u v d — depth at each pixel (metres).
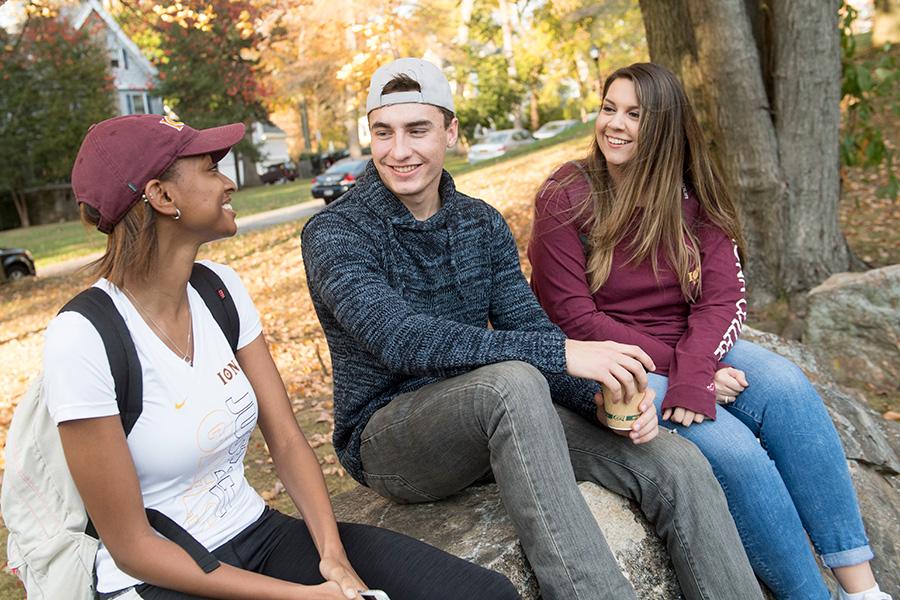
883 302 4.96
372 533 1.97
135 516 1.69
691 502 2.22
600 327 2.73
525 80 33.09
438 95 2.30
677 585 2.37
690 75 5.72
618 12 23.94
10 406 7.05
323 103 29.56
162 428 1.74
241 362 2.02
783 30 5.35
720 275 2.82
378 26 18.06
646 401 2.24
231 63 22.92
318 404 5.66
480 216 2.48
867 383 4.98
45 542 1.74
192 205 1.79
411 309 2.19
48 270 16.39
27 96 28.31
